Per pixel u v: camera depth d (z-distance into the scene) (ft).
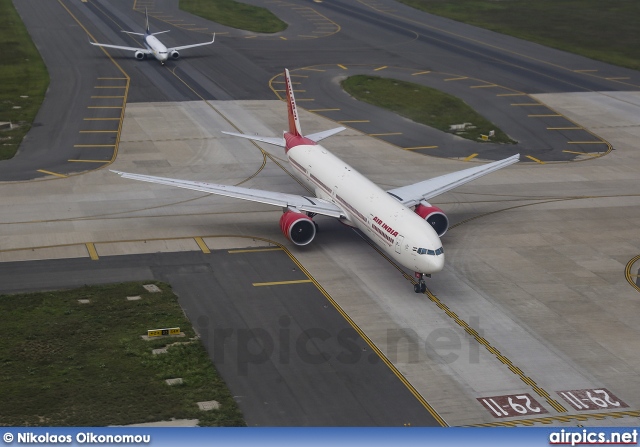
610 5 625.41
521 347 173.37
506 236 234.79
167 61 440.04
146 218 240.94
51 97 369.30
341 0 638.12
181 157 299.79
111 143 312.50
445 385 158.10
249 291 195.62
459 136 337.72
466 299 194.80
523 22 570.05
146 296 190.70
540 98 395.14
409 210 203.62
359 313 186.29
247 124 342.03
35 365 159.43
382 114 363.97
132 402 148.05
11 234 225.97
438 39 516.73
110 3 588.91
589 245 229.66
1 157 291.99
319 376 159.63
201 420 143.43
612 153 321.73
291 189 269.44
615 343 175.94
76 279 199.00
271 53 468.75
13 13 538.47
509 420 147.33
